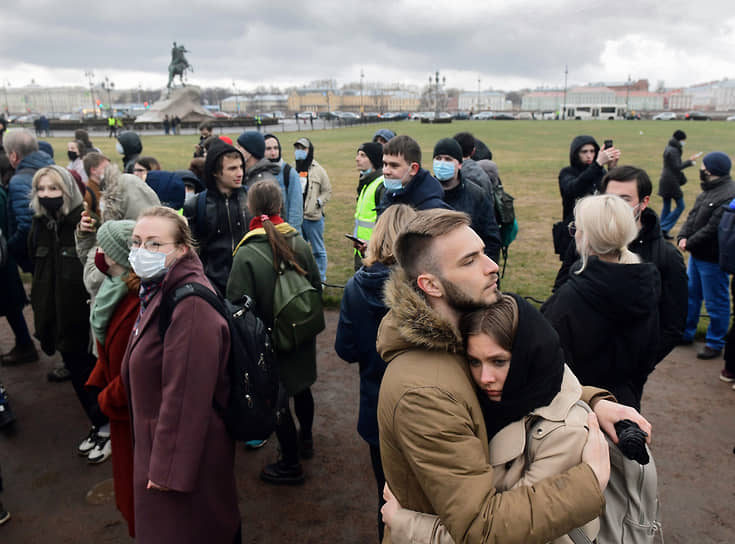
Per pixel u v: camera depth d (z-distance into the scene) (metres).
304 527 3.05
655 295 2.12
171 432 2.09
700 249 4.81
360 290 2.44
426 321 1.38
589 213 2.17
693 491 3.29
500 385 1.45
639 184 2.71
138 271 2.19
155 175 5.00
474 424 1.38
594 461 1.35
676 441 3.79
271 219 3.20
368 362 2.50
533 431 1.42
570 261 3.37
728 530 2.97
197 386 2.10
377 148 4.68
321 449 3.82
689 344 5.30
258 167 4.84
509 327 1.40
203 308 2.14
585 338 2.14
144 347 2.19
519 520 1.24
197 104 55.22
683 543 2.88
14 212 4.50
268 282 3.02
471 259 1.40
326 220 12.06
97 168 4.77
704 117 68.75
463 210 4.25
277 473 3.41
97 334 2.76
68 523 3.11
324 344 5.62
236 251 3.12
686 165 9.97
